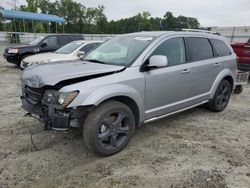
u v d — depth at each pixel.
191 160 3.73
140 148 4.07
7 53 12.27
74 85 3.38
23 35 31.22
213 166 3.57
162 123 5.14
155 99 4.25
